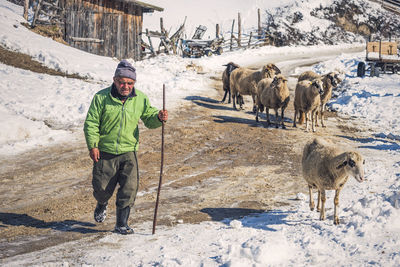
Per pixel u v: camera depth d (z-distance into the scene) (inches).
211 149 423.5
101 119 189.9
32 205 261.4
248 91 609.0
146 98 198.8
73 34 925.8
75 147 410.0
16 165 351.6
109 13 955.3
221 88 804.0
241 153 412.5
